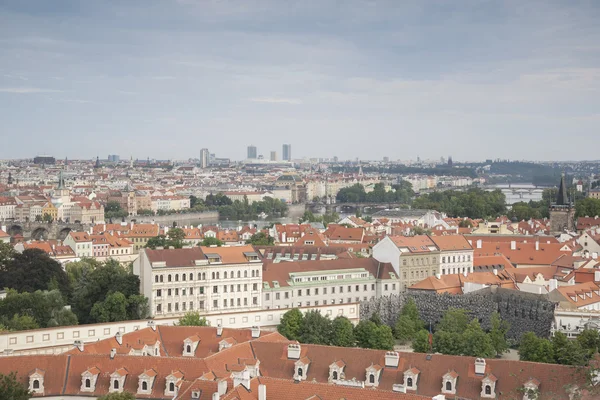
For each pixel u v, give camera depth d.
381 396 166.25
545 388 189.25
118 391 198.62
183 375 198.62
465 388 196.50
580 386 183.38
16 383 182.88
